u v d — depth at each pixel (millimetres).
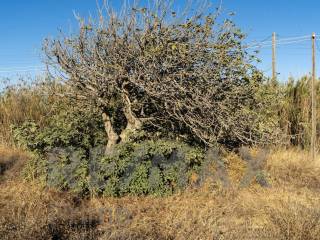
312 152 12461
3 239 4992
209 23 8367
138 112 8875
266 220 6445
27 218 5691
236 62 8398
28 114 13039
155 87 8023
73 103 9016
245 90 8727
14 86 13992
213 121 8461
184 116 8531
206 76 8203
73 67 8312
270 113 9758
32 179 8070
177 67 8211
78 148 7926
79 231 5738
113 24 8070
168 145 7871
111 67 8039
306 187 9195
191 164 8195
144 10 8094
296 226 5477
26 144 7965
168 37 8086
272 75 11531
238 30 8461
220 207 7211
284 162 11172
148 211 6922
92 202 7352
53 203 6941
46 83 9680
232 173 8781
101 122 8961
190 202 7395
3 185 8094
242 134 9109
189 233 5801
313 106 12750
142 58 7945
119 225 6102
